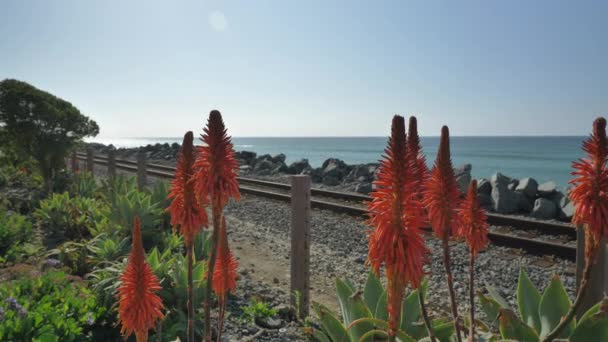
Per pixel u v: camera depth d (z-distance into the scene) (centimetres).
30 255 763
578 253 386
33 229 964
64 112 1516
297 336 509
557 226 1027
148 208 863
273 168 2817
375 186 244
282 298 627
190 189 279
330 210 1341
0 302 427
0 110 1418
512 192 1375
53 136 1495
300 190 567
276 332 517
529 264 817
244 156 3409
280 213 1294
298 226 570
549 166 4703
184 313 527
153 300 284
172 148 4606
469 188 302
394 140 236
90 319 443
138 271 276
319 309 390
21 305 438
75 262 697
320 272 775
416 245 237
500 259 843
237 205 1422
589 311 317
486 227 305
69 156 1705
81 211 995
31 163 1602
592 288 371
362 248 925
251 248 915
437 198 270
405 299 414
